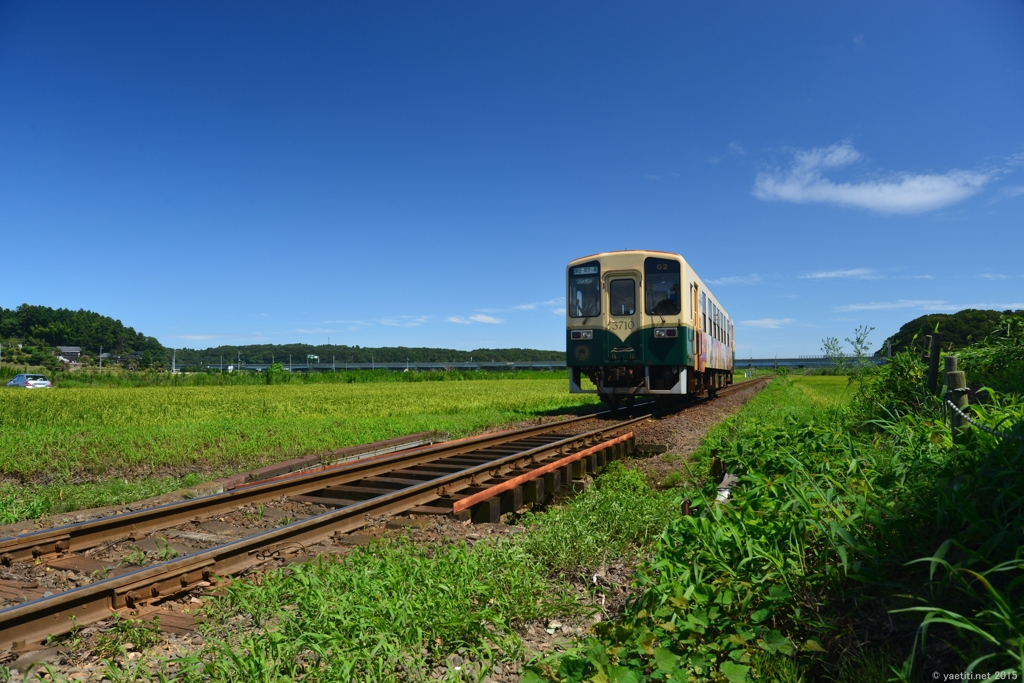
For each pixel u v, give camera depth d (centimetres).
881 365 1038
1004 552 304
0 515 636
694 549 388
